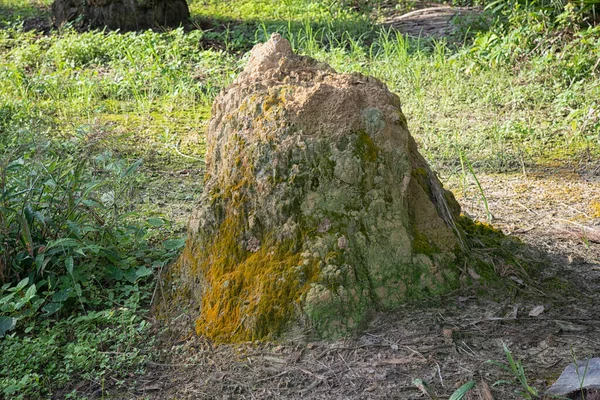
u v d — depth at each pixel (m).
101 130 5.53
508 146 6.93
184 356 3.66
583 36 8.92
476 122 7.59
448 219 4.14
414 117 7.74
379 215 3.84
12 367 3.62
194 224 4.07
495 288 3.95
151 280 4.36
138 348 3.75
